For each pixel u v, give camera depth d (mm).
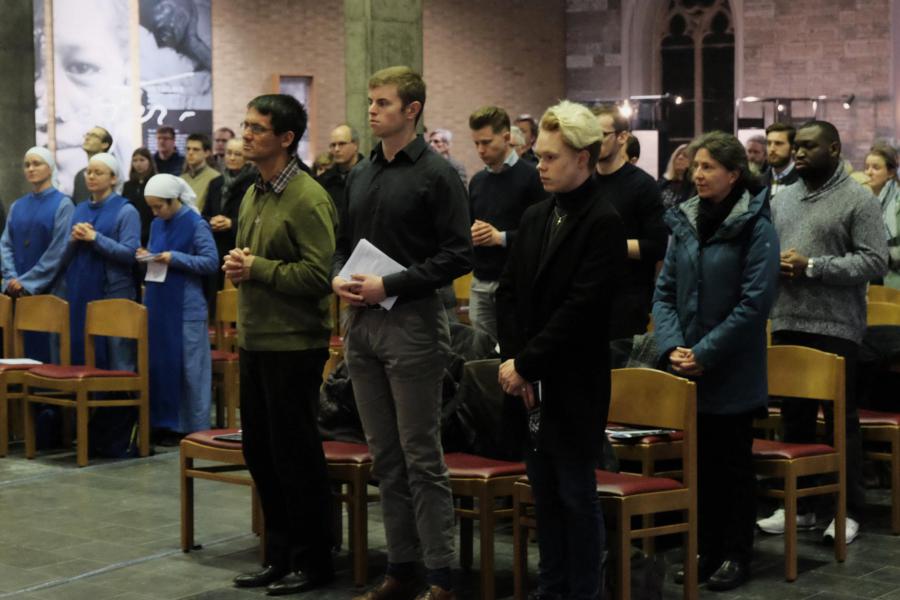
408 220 4715
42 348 8664
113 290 8328
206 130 17203
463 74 19484
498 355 5934
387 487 4863
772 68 18891
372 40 11383
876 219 5727
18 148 11758
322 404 5660
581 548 4348
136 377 7812
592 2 20172
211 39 17188
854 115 18328
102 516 6461
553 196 4430
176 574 5461
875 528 6148
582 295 4219
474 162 19703
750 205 5031
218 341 8828
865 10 18203
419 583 4977
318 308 5078
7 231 8711
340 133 9141
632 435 5215
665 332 5199
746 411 5078
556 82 20375
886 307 7047
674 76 20016
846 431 5867
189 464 5789
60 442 8320
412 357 4668
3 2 11570
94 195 8414
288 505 5125
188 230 8164
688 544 4855
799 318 5824
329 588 5219
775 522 6055
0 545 5926
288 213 5020
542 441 4336
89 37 16406
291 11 17844
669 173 11180
